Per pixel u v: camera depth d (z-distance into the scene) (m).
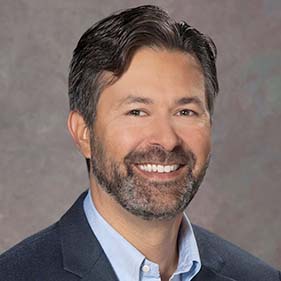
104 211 2.15
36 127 4.16
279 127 4.35
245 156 4.35
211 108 2.17
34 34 4.13
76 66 2.16
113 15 2.10
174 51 2.07
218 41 4.30
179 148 2.05
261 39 4.33
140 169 2.06
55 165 4.18
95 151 2.12
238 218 4.38
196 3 4.26
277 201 4.38
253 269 2.35
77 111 2.18
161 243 2.15
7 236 4.19
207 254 2.32
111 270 2.13
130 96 2.04
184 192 2.07
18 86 4.13
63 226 2.20
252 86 4.33
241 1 4.31
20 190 4.18
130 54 2.05
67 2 4.14
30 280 2.09
